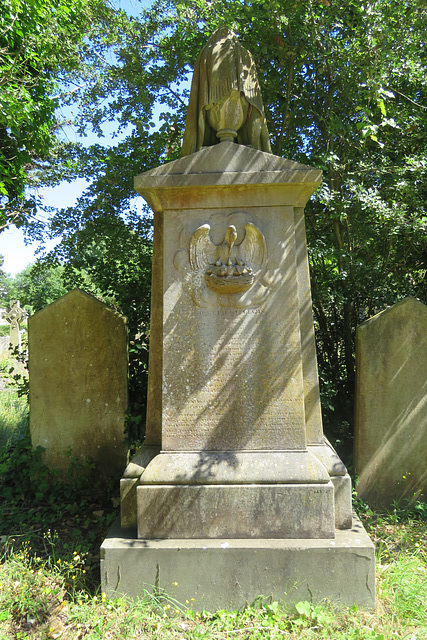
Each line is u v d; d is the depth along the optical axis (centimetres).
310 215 615
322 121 618
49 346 506
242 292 325
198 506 309
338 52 555
